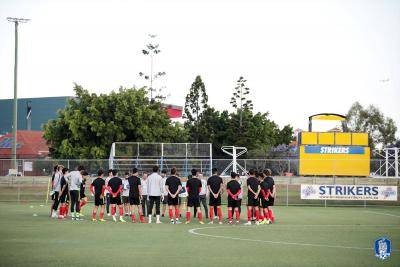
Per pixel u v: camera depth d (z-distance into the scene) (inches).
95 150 2460.6
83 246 668.1
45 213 1197.7
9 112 5137.8
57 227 898.7
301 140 1897.1
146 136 2578.7
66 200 1069.1
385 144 4505.4
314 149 1894.7
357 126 4564.5
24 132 4124.0
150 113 2613.2
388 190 1505.9
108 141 2513.5
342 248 666.8
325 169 1877.5
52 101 4933.6
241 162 1959.9
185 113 3358.8
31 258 570.3
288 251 637.3
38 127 4948.3
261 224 993.5
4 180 1924.2
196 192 994.7
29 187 1866.4
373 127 4549.7
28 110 4498.0
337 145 1892.2
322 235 813.2
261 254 612.1
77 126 2501.2
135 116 2566.4
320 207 1508.4
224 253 616.7
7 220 1024.9
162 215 1154.7
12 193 1784.0
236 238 765.9
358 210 1401.3
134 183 1005.2
